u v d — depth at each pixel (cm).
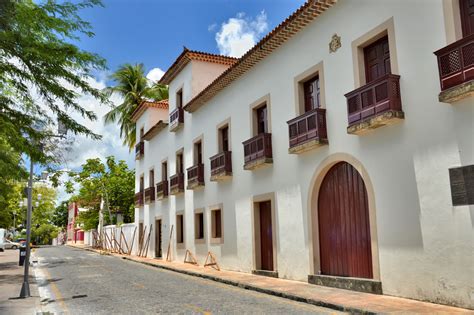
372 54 1052
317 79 1239
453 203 799
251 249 1493
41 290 1249
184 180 2139
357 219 1072
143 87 3634
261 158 1397
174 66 2242
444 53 792
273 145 1392
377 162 979
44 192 5822
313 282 1165
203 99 1894
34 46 786
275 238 1358
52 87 833
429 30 870
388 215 941
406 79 914
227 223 1673
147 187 2805
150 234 2659
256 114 1530
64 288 1283
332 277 1096
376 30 1003
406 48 919
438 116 839
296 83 1288
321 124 1144
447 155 816
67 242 8044
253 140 1457
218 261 1734
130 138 3559
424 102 871
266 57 1459
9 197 3073
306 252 1208
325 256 1171
